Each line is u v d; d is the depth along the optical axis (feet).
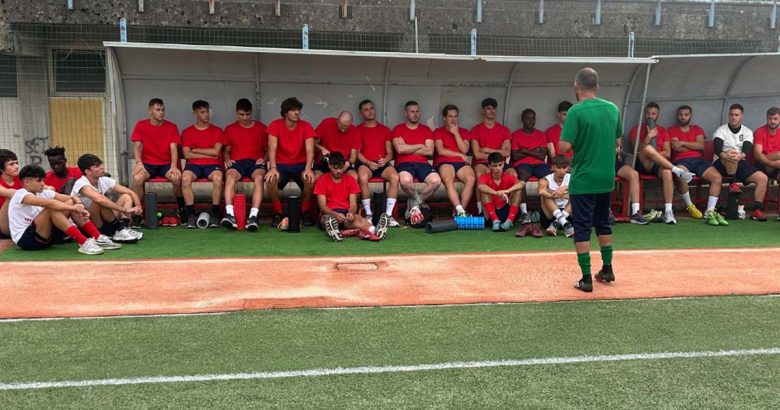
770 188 29.43
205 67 25.46
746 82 28.43
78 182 20.17
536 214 25.23
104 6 30.12
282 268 17.06
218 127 25.58
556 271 16.98
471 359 10.70
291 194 26.20
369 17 32.12
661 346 11.38
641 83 27.76
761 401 9.18
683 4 34.65
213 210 23.90
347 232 22.00
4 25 29.43
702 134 27.66
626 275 16.57
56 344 11.27
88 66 31.27
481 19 32.99
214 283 15.40
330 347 11.21
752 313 13.35
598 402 9.12
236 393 9.32
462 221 23.88
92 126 31.65
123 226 21.18
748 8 35.22
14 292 14.49
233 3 30.96
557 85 27.76
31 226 18.83
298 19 31.55
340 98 26.84
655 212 25.77
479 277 16.22
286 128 24.21
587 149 14.44
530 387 9.61
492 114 26.35
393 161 26.37
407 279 15.96
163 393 9.30
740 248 20.22
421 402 9.08
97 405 8.93
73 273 16.30
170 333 11.87
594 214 15.34
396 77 26.81
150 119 24.45
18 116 31.45
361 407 8.91
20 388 9.45
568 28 33.88
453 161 25.54
